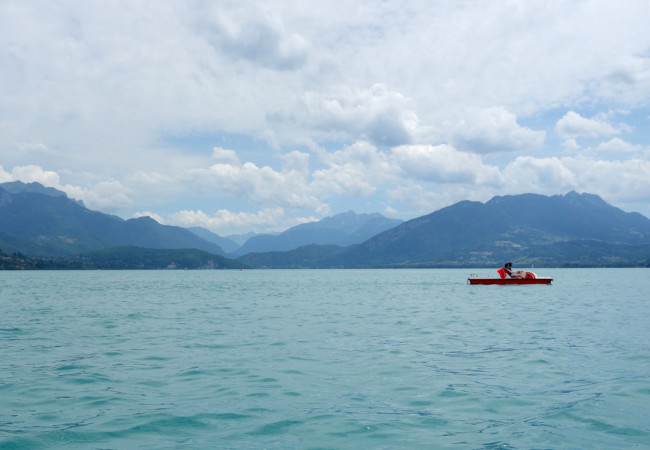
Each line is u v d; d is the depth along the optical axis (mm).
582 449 8875
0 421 10570
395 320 30219
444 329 25719
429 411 11305
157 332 24953
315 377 14742
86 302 48000
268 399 12312
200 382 14109
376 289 78875
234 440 9438
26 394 12789
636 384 13617
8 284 103062
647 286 80312
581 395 12531
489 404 11828
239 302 47938
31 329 26266
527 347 19828
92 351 19281
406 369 15805
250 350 19422
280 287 91625
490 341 21469
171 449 8961
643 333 23688
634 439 9352
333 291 72938
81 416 10906
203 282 128875
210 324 28469
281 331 25188
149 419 10703
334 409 11469
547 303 43125
